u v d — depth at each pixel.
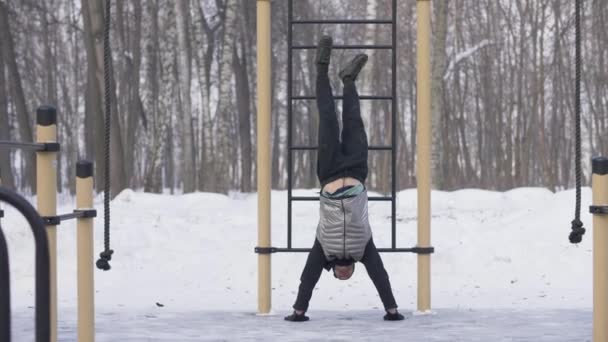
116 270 14.70
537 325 8.52
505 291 12.80
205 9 47.38
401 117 58.28
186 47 37.31
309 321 9.01
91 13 30.62
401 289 13.16
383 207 24.03
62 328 8.37
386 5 49.59
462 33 58.19
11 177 36.91
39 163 6.38
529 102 54.50
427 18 9.51
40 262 4.12
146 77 39.91
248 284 13.98
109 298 12.26
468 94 63.31
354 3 50.59
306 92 54.12
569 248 14.92
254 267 14.85
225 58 34.44
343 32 51.00
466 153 57.03
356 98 8.65
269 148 9.58
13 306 11.09
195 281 14.14
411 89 53.88
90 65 31.95
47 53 51.47
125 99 52.03
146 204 24.80
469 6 58.25
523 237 15.46
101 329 8.30
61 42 57.78
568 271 14.28
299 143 58.88
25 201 4.09
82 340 6.73
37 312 4.13
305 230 18.70
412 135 54.66
